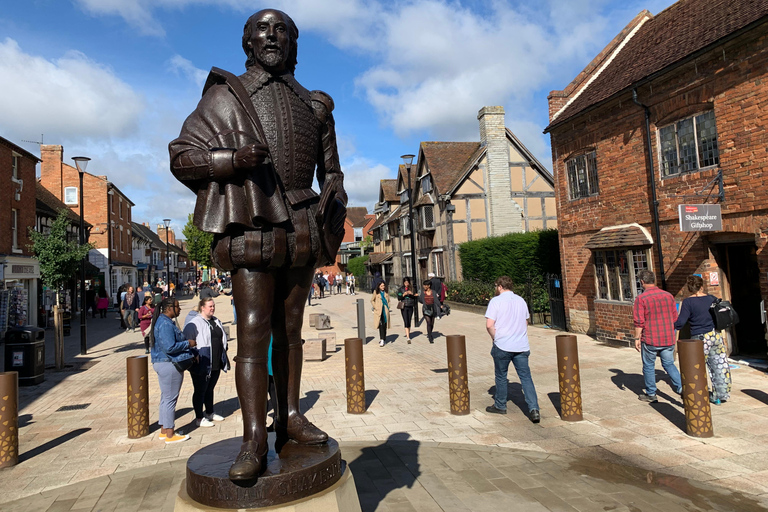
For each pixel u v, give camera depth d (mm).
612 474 4395
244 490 2346
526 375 6211
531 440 5414
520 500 3873
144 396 6086
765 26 7918
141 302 20672
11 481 4723
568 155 13750
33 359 9594
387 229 41312
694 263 9727
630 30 14625
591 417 6168
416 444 5320
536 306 16547
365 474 4465
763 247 8195
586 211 13094
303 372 9805
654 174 10586
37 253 16266
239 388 2549
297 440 2914
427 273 30141
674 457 4773
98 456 5363
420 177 30031
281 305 2955
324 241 2902
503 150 27031
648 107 10680
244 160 2338
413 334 15289
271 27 2688
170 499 4066
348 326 18016
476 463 4723
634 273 11328
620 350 10969
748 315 10250
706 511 3646
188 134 2576
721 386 6477
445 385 8289
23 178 21094
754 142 8266
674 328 6684
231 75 2682
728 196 8773
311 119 2900
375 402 7273
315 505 2424
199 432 6156
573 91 14617
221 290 42875
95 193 34594
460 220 26594
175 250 73000
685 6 12352
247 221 2486
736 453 4812
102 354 13609
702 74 9250
